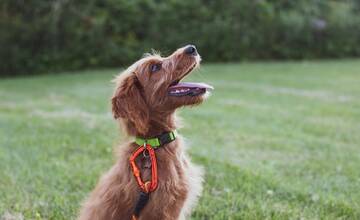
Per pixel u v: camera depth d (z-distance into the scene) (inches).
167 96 155.7
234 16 945.5
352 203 213.3
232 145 313.7
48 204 207.6
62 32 844.0
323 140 331.6
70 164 263.4
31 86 639.8
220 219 196.5
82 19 845.8
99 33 853.2
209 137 334.0
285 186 230.4
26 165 259.0
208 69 811.4
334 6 1037.8
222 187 231.1
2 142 307.6
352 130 365.1
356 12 1092.5
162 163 154.3
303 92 562.6
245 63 927.0
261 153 296.4
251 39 956.0
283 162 276.4
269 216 198.2
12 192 220.4
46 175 243.4
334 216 199.5
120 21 877.2
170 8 899.4
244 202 211.6
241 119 398.6
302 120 399.5
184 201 157.1
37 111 435.8
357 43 1041.5
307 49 1007.6
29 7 826.8
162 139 155.9
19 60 826.8
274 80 669.3
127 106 154.6
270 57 992.9
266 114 422.0
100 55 866.1
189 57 158.4
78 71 850.8
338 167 266.1
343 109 448.8
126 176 154.6
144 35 895.7
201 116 405.7
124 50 873.5
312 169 264.1
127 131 160.1
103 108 449.7
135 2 873.5
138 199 151.9
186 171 160.2
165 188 152.4
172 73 156.4
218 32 930.1
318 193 222.5
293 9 1007.6
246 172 249.1
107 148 293.4
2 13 821.2
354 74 743.1
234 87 598.9
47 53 841.5
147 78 157.5
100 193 158.1
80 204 201.6
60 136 326.0
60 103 484.1
